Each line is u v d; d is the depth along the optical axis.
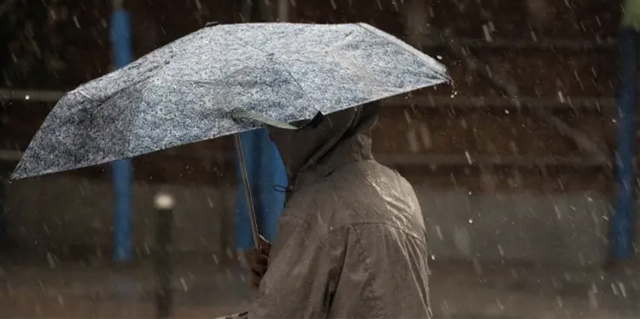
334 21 24.27
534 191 22.58
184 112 4.93
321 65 5.12
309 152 5.67
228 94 4.95
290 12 24.14
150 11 24.09
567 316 16.23
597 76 24.02
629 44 20.75
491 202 21.31
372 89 5.05
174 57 5.38
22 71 24.44
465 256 21.06
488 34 24.22
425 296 5.47
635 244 21.33
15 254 20.41
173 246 20.91
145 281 18.12
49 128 5.45
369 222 5.35
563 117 23.80
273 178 15.80
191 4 24.16
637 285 18.61
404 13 24.20
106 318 15.43
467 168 23.11
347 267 5.28
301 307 5.25
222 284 17.97
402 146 23.78
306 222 5.36
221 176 22.89
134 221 21.30
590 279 19.12
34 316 15.58
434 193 21.41
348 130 5.72
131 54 21.83
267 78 5.00
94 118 5.27
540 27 24.22
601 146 23.39
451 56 24.08
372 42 5.62
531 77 24.08
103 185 21.62
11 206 21.42
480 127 23.78
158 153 22.84
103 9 24.28
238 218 18.50
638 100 22.94
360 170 5.61
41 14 24.27
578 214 21.20
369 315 5.29
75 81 24.45
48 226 21.44
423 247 5.57
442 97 23.75
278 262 5.31
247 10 21.66
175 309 16.02
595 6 24.03
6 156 22.38
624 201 20.84
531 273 19.69
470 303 17.02
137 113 4.96
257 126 4.80
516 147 23.73
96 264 19.62
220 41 5.48
